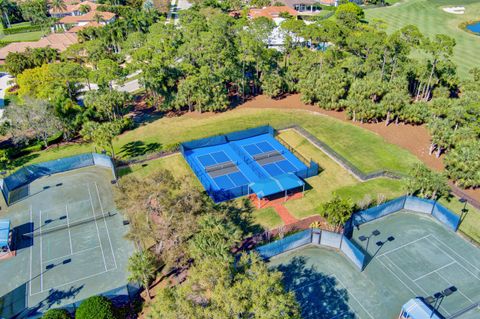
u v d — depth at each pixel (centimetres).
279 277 3609
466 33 14888
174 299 3381
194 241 4322
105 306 4112
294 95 10256
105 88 8900
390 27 15788
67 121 8262
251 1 19988
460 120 7138
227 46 10162
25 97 8188
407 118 8312
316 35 11162
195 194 4916
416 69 9294
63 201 6400
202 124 8856
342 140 8006
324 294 4578
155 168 7244
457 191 6238
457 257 5069
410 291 4606
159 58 9281
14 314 4406
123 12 18750
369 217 5703
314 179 6781
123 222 5872
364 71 9538
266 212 5969
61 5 19662
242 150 7806
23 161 7600
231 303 3120
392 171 6750
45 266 5084
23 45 13850
